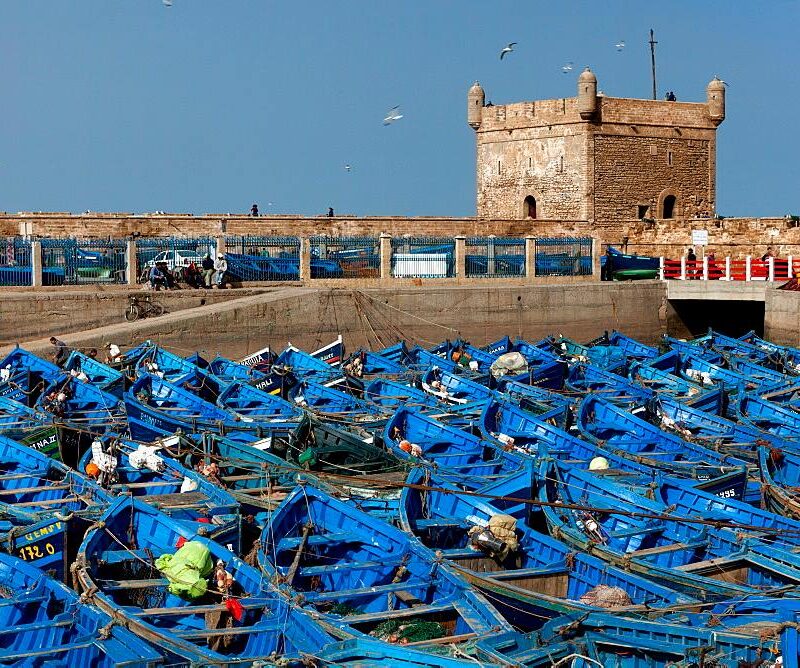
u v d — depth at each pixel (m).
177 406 33.59
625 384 39.78
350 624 18.00
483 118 72.50
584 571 20.81
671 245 65.56
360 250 52.16
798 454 29.75
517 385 38.66
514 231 64.12
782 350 48.66
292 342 46.22
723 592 19.58
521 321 52.41
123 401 32.44
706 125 71.25
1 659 16.55
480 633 17.27
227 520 22.80
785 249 61.19
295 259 50.34
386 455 27.47
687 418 34.69
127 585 19.27
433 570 20.05
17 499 25.23
